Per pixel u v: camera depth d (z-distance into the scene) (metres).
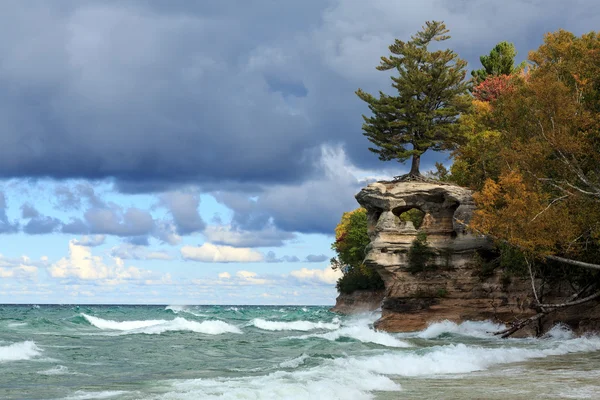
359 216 118.50
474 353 30.05
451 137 73.19
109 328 60.56
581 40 53.75
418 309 60.03
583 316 47.94
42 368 25.48
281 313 135.62
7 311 134.00
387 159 74.12
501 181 45.91
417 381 21.47
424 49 73.94
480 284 58.06
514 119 51.34
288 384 18.17
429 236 62.44
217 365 27.78
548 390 19.28
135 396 17.44
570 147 44.91
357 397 17.30
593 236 44.38
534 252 43.78
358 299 124.25
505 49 100.75
